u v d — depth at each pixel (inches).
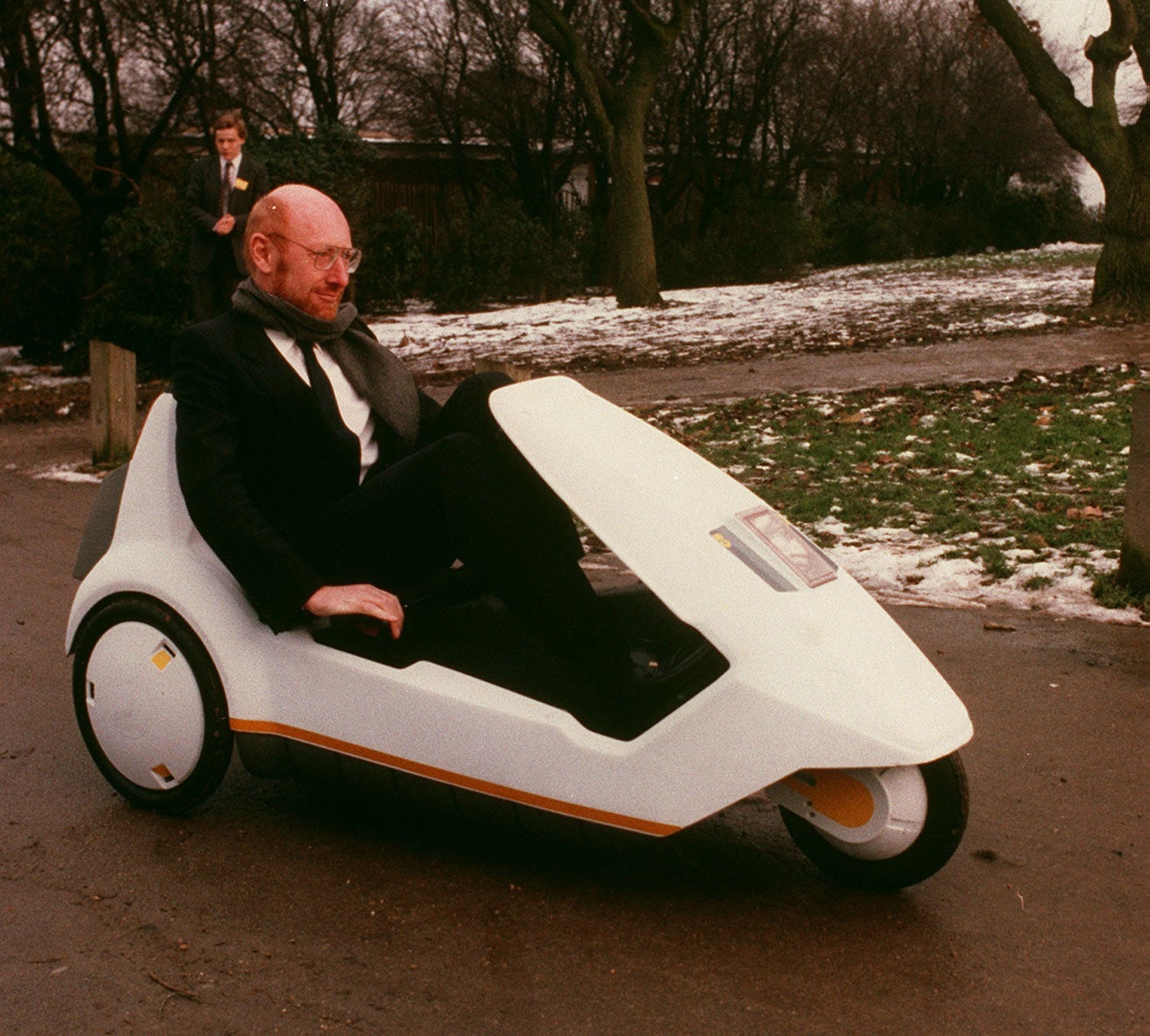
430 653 130.9
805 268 1341.0
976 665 181.0
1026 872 122.0
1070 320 595.2
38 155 709.9
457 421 133.0
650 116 1397.6
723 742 105.8
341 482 128.9
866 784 111.3
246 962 105.0
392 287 849.5
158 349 570.9
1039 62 629.6
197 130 832.9
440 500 120.1
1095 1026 97.0
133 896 115.8
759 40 1400.1
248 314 125.6
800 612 110.3
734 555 112.6
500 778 113.9
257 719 123.5
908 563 228.8
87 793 138.6
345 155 725.9
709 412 382.6
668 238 1346.0
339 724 120.1
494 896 116.1
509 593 118.3
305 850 125.1
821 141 1610.5
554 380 123.9
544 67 1257.4
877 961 105.7
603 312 797.2
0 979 102.3
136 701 128.8
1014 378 426.0
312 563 126.2
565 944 108.0
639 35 821.9
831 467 302.2
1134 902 116.3
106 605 131.6
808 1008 99.0
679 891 117.3
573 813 111.7
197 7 774.5
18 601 216.1
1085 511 248.8
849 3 1630.2
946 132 1808.6
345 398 130.6
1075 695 169.2
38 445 391.9
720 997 100.3
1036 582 214.4
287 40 1221.7
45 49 703.7
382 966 104.6
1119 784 142.2
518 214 989.8
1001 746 153.1
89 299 613.3
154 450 131.8
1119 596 205.6
